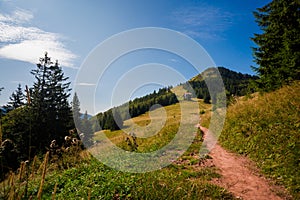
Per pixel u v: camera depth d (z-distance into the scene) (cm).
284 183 749
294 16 2002
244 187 749
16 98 4578
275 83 2069
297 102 1240
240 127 1373
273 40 2189
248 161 1000
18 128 3038
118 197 627
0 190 349
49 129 3456
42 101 3678
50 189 715
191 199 628
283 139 996
